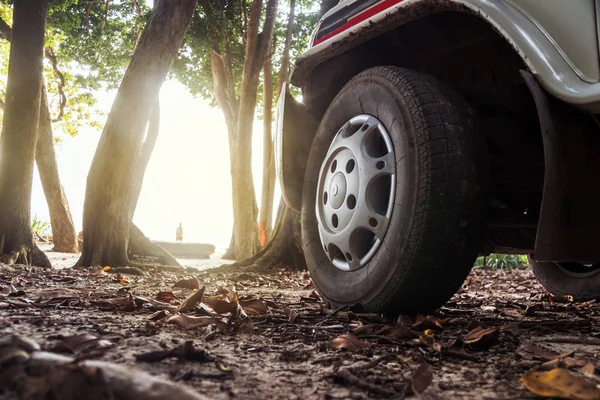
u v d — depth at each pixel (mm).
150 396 1162
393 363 1965
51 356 1354
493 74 3299
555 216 2508
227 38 20000
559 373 1496
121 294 3936
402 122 3045
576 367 1866
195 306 3109
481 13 2820
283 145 4023
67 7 20547
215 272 9695
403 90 3113
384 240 3057
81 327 2396
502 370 1869
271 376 1707
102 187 8758
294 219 10938
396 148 3055
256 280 8133
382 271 3031
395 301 3002
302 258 10742
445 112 2971
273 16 17469
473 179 2883
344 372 1678
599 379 1681
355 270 3295
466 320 3240
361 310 3184
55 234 18641
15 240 8227
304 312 3408
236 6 20500
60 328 2338
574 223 2549
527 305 4484
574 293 4691
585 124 2559
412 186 2910
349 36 3531
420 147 2916
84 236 8719
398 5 3172
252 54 17172
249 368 1799
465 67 3430
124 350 1915
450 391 1592
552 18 2650
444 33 3355
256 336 2473
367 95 3379
